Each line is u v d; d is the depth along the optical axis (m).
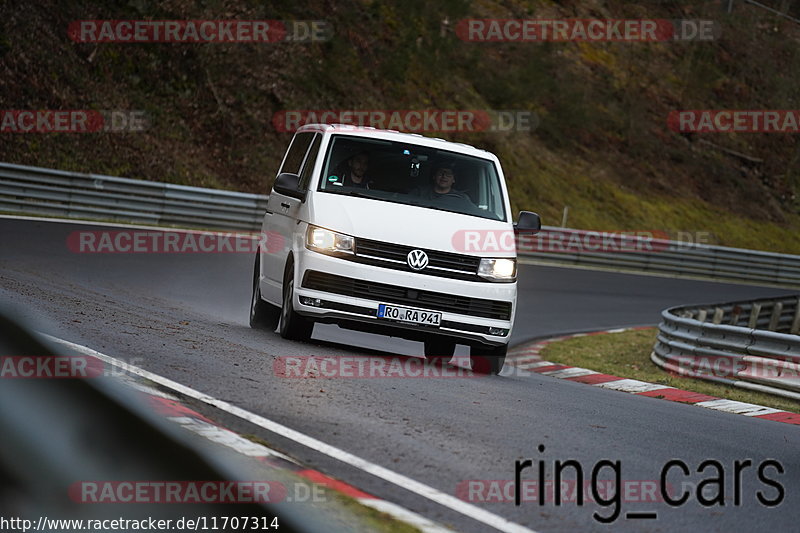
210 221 92.25
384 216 31.36
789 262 133.62
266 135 121.06
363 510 12.73
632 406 28.88
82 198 83.69
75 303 32.47
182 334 28.86
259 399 20.03
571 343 56.97
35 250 57.44
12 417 4.27
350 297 30.41
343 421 19.03
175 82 117.25
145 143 106.75
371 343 41.72
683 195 169.88
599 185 157.88
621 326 69.19
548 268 103.00
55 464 4.10
